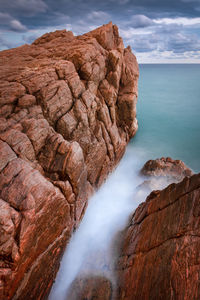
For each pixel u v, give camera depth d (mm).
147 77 101375
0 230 7992
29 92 13805
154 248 8680
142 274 8648
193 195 7930
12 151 10523
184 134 31672
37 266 9508
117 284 10250
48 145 12492
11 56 19781
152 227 9562
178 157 25500
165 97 54469
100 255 12359
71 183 12320
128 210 16391
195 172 22656
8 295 7992
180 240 7527
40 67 15898
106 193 19266
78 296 10570
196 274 6461
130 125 25297
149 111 42562
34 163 11695
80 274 11430
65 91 15336
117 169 22828
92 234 14352
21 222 8383
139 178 20891
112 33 24922
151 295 7559
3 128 11484
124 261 10742
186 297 6348
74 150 12328
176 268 7094
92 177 17484
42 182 9664
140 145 28094
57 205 10281
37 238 9242
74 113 15984
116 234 13742
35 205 8898
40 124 12523
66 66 16188
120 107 24078
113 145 20094
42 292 10383
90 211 16625
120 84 24594
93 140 17156
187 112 41812
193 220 7449
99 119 18766
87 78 18672
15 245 8094
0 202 8555
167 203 9359
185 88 67500
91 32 23578
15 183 9219
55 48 20562
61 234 11430
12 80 13859
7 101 12758
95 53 19672
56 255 11172
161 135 31109
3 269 7785
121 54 23547
